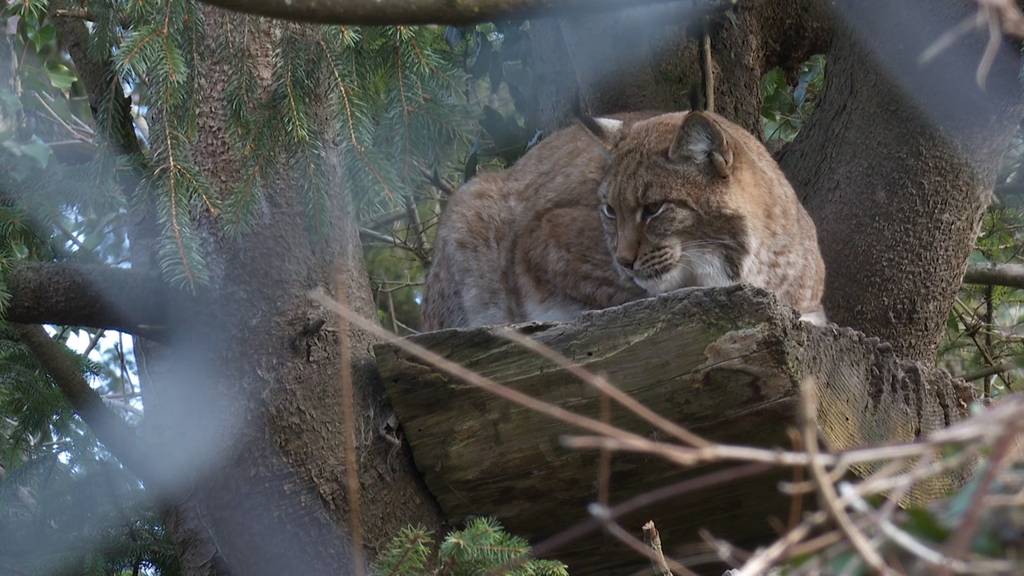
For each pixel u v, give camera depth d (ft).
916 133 36.55
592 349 24.47
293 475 27.48
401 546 24.22
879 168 37.09
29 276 29.09
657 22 37.99
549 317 37.40
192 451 28.25
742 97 40.78
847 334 25.95
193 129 27.96
